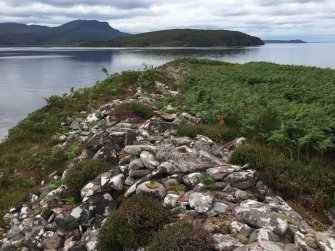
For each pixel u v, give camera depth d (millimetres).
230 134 12734
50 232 8680
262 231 6215
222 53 172250
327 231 6898
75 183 9898
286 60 120938
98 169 10164
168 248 6105
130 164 9719
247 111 15906
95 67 105625
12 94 56531
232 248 5938
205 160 9250
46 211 9617
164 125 13312
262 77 30953
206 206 7258
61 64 122312
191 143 10922
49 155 15648
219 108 16516
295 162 9211
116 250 7176
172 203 7695
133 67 97438
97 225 8219
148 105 18359
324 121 12375
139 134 12352
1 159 17031
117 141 12086
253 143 11344
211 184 8094
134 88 27781
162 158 9734
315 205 7848
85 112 22500
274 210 7352
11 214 11242
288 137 11125
